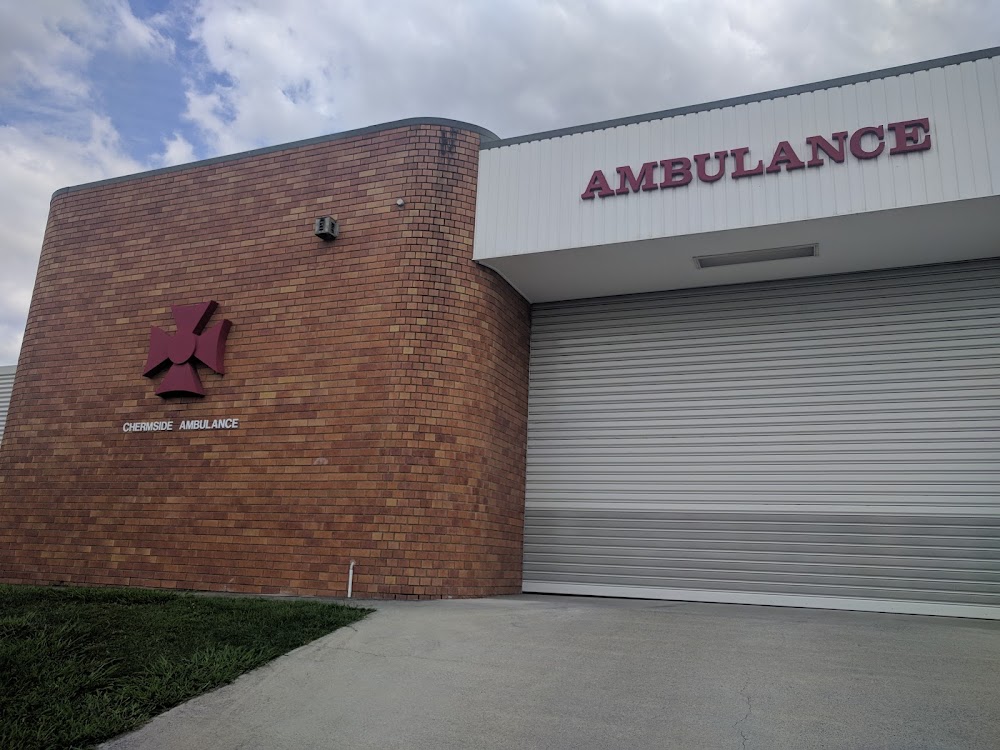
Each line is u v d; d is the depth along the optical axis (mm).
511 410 12812
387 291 11664
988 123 9695
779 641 7785
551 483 13102
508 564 12320
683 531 12258
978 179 9602
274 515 11430
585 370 13414
